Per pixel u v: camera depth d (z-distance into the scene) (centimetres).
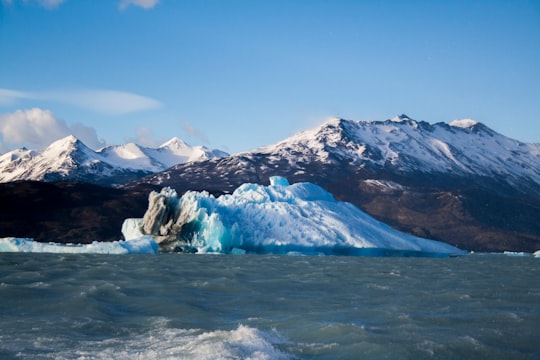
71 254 6269
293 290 2998
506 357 1579
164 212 6881
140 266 4422
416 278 3859
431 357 1562
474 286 3328
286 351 1590
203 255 6344
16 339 1705
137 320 2036
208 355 1481
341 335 1778
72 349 1581
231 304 2458
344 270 4453
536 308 2400
